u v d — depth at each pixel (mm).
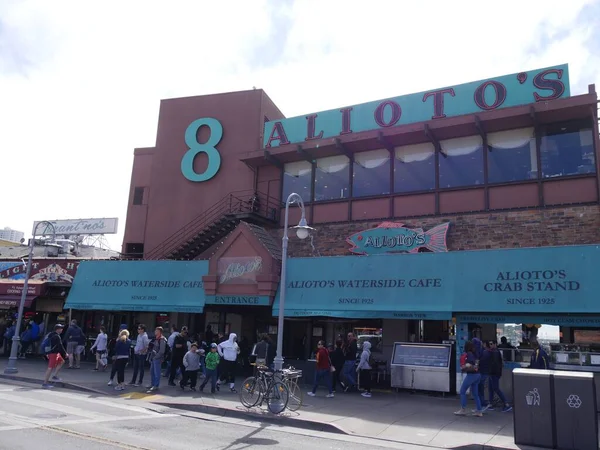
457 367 15523
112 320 25641
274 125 23828
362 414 12492
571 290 13867
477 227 18469
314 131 22656
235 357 16266
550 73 18125
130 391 15172
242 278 18984
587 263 13938
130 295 21203
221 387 16594
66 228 35750
